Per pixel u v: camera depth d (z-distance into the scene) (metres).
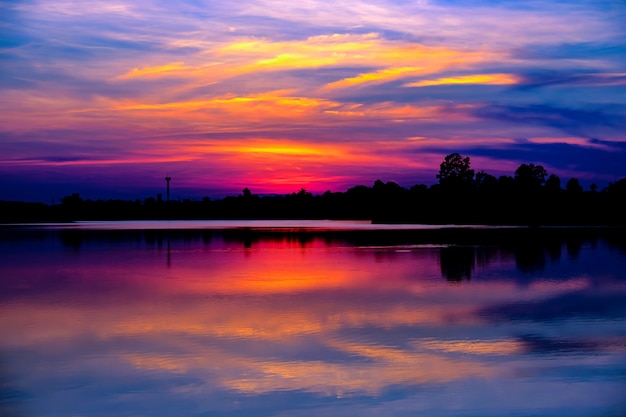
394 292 26.89
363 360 15.85
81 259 43.69
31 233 83.81
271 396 13.30
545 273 33.44
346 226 114.25
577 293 26.44
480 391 13.52
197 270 36.00
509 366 15.30
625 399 13.02
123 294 26.70
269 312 22.19
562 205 135.25
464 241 60.69
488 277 31.83
